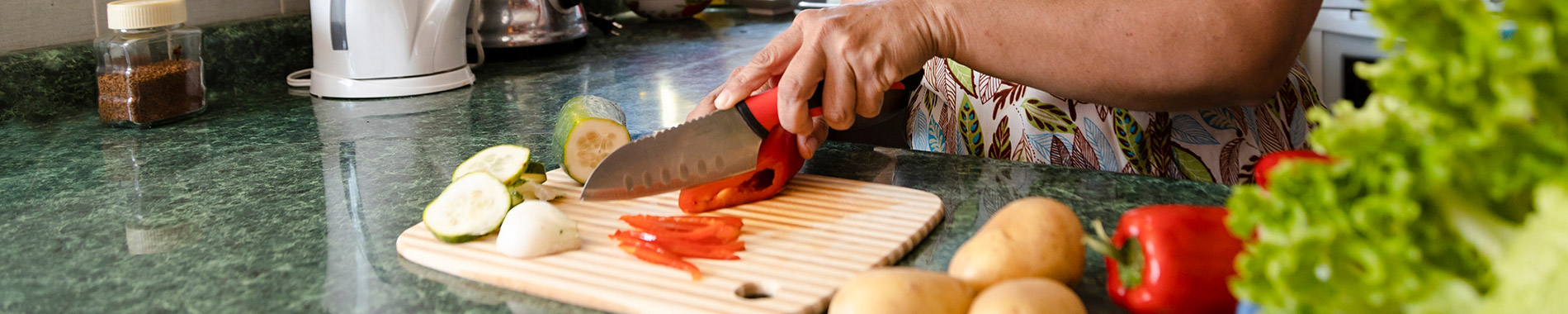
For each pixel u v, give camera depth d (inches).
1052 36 34.2
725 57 71.2
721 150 31.1
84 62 51.8
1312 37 77.9
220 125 48.3
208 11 58.7
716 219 29.1
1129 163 43.4
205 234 29.6
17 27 49.7
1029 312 18.0
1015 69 35.2
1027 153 44.8
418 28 56.2
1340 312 13.2
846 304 19.5
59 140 44.6
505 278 25.0
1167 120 43.1
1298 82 46.0
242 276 25.8
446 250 26.7
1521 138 11.7
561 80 61.9
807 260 26.2
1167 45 33.5
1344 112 13.1
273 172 37.7
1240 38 33.2
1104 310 23.0
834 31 32.3
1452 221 12.6
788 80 31.6
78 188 35.4
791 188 33.6
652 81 61.4
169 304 23.9
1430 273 12.5
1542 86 11.3
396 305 24.0
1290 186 13.6
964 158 38.2
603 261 26.0
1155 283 20.6
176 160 39.9
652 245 26.5
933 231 29.7
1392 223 12.6
